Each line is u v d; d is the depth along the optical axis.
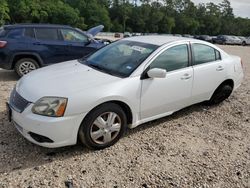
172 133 4.78
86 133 3.87
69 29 8.56
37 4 82.31
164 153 4.14
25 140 4.23
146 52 4.66
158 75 4.28
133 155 4.04
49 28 8.26
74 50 8.50
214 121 5.38
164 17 101.62
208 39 48.97
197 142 4.53
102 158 3.92
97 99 3.84
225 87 5.98
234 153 4.28
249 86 8.12
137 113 4.40
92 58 5.07
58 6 85.38
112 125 4.10
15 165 3.65
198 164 3.93
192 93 5.20
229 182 3.60
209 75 5.43
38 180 3.40
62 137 3.71
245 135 4.89
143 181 3.51
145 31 100.94
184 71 4.95
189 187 3.46
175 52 4.89
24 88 4.02
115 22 95.44
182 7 107.00
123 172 3.65
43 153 3.94
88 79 4.14
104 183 3.43
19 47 7.83
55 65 4.97
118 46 5.12
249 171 3.85
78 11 89.12
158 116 4.78
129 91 4.17
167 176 3.63
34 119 3.63
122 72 4.38
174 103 4.92
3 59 7.79
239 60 6.29
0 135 4.34
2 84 7.30
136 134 4.65
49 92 3.77
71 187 3.31
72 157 3.90
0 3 68.00
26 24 8.12
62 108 3.65
